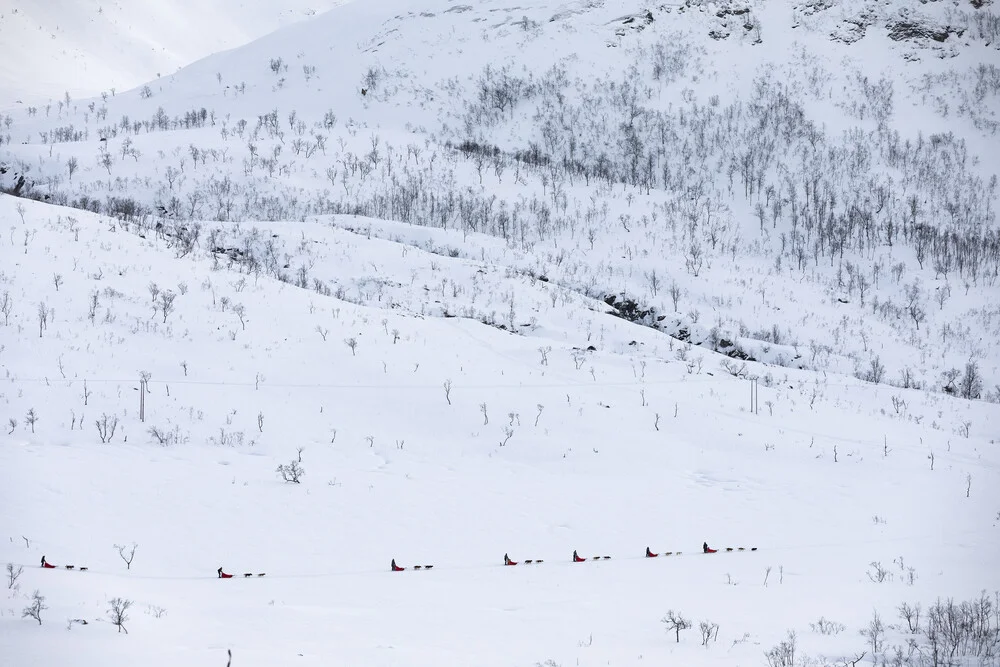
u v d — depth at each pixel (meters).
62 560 61.75
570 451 111.00
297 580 62.62
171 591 56.47
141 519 75.06
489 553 73.88
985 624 47.97
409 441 111.12
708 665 40.38
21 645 37.88
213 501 82.19
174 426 103.62
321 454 102.81
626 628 48.56
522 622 50.16
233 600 54.44
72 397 105.31
